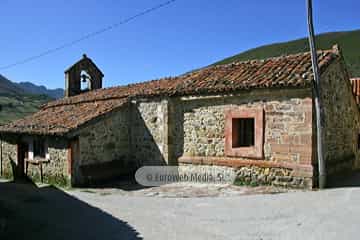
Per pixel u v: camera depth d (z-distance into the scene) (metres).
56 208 8.83
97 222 7.18
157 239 5.82
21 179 15.10
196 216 7.24
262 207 7.59
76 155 12.32
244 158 10.59
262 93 10.20
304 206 7.34
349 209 6.82
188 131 12.15
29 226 7.13
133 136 13.98
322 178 9.11
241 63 13.20
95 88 21.28
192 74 14.05
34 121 15.56
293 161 9.58
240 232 6.02
